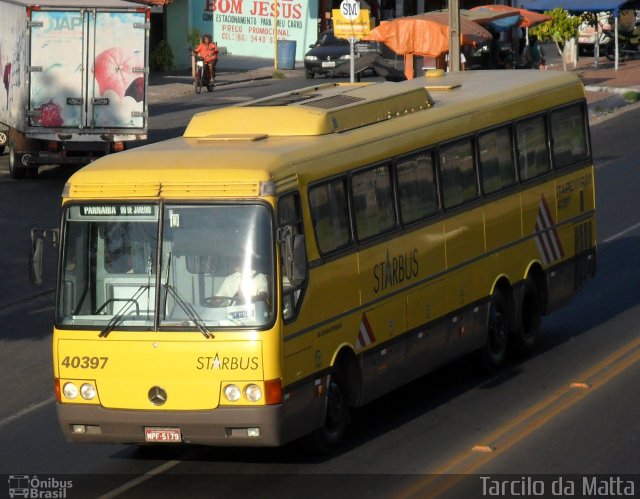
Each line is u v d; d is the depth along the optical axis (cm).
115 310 2828
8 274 5341
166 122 9731
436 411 3425
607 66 13625
